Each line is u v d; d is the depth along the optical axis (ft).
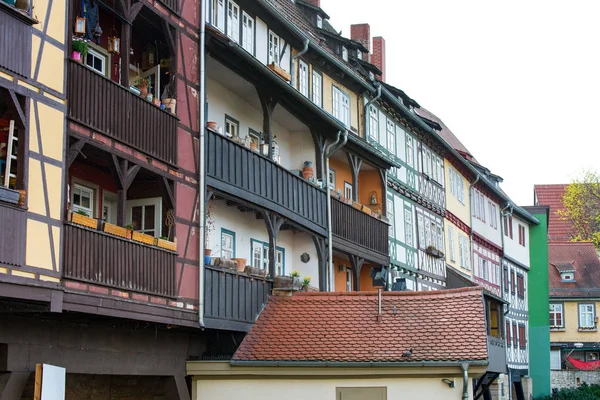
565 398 168.86
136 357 60.49
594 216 249.75
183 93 63.36
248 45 79.05
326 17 109.60
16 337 49.85
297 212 78.95
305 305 71.20
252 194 71.51
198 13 66.03
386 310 69.26
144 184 61.82
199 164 64.44
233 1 75.87
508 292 166.40
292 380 65.62
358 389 64.80
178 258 61.21
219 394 66.23
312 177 84.23
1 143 47.75
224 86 75.56
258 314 71.05
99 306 52.03
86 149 53.72
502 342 86.43
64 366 53.52
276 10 81.82
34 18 47.26
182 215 62.23
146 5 59.11
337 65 95.86
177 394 64.80
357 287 90.48
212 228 73.05
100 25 60.54
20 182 46.06
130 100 56.39
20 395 49.90
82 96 51.57
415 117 117.29
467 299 68.59
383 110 110.42
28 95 46.78
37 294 46.50
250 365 65.57
